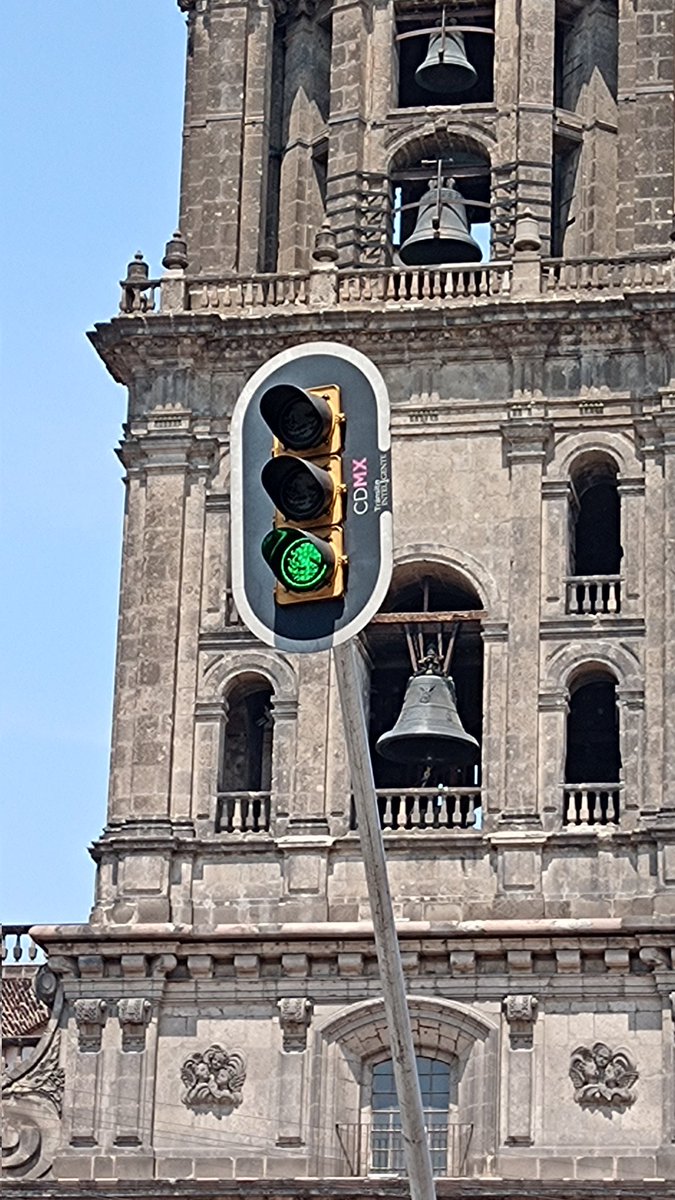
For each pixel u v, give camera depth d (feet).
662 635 211.61
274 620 104.94
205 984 208.13
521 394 218.38
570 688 212.84
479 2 231.91
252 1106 205.36
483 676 214.07
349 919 208.13
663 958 202.59
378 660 222.28
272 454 106.01
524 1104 202.08
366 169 228.63
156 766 213.66
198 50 236.84
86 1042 207.82
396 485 218.18
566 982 204.23
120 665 217.36
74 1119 206.28
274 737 213.66
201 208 230.48
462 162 229.86
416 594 220.02
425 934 204.23
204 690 215.72
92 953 208.44
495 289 220.43
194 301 223.92
